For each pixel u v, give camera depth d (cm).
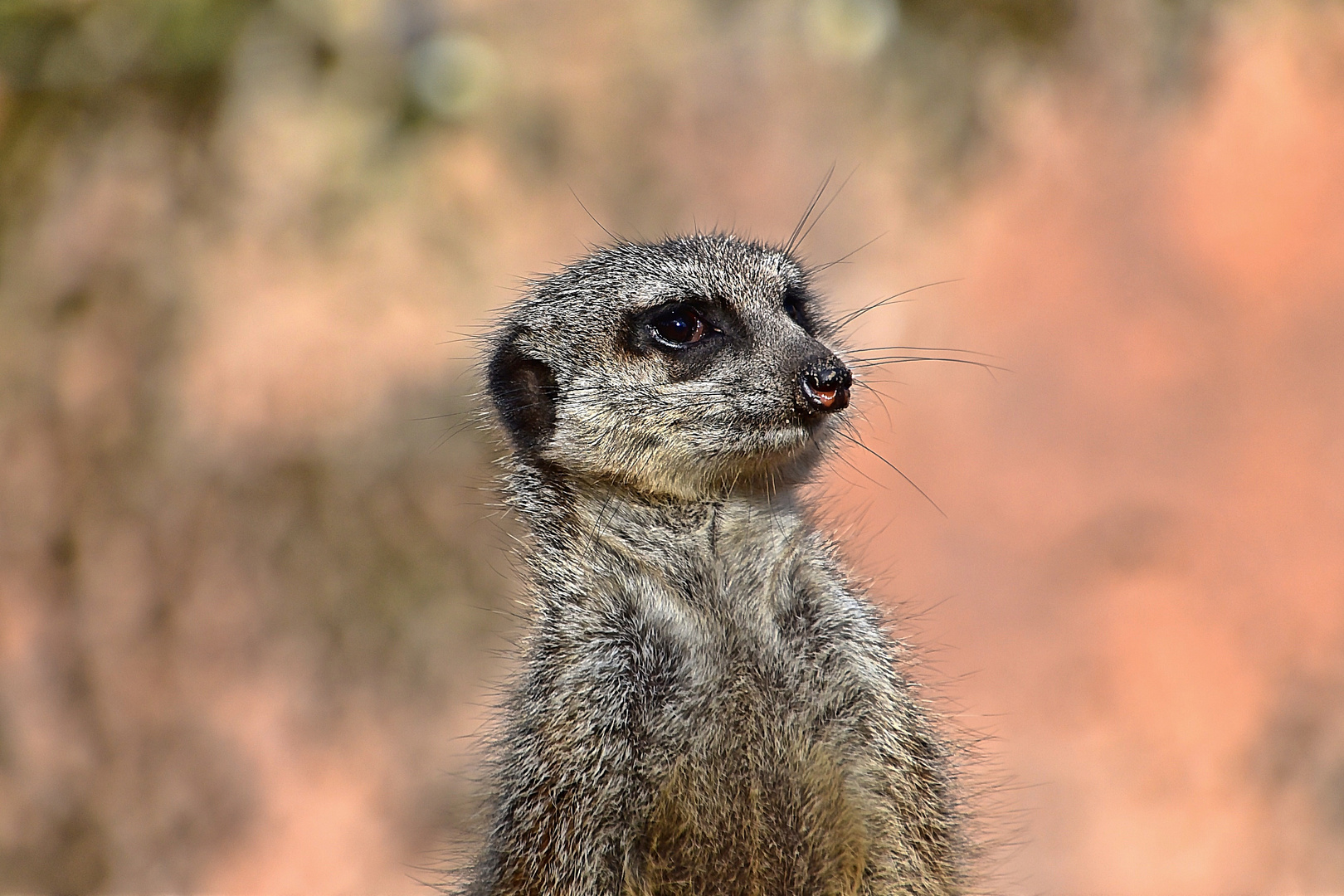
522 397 775
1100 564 1170
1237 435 1195
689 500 731
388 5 1485
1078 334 1259
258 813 1229
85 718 1284
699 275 757
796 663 694
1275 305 1238
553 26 1506
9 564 1346
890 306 1298
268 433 1372
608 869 662
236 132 1491
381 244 1445
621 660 687
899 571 1180
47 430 1399
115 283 1456
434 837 1197
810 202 1403
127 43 1443
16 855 1238
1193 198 1300
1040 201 1350
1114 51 1407
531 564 754
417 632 1279
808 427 720
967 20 1450
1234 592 1146
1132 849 1067
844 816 678
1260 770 1088
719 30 1494
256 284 1446
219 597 1317
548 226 1429
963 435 1225
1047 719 1122
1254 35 1373
